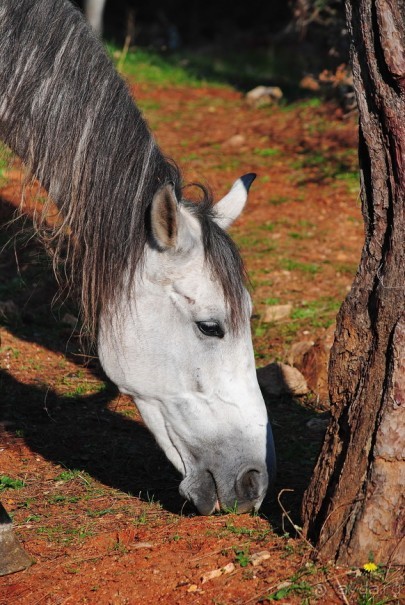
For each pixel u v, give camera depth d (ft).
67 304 39.29
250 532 19.86
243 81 85.87
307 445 26.86
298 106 71.97
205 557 18.95
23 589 18.81
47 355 35.04
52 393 31.50
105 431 28.73
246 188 22.29
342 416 18.86
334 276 43.09
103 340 20.84
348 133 63.41
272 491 21.45
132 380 20.80
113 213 20.06
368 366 18.28
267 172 58.54
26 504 23.29
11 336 36.27
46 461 26.32
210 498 20.83
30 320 38.09
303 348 33.71
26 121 20.59
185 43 135.95
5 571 19.49
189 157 61.00
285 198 54.08
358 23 17.70
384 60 17.17
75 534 21.34
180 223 19.31
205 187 21.01
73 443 27.68
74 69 20.40
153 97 78.23
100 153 20.15
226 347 20.16
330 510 18.21
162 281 20.06
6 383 31.94
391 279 17.90
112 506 23.08
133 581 18.47
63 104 20.31
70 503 23.40
